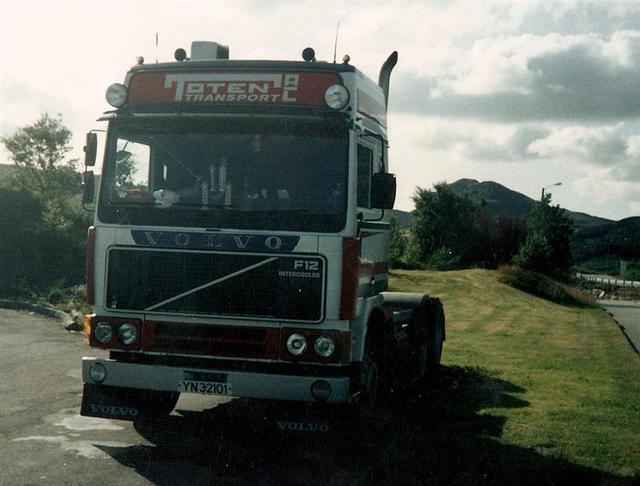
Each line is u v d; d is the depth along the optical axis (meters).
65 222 29.89
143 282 8.08
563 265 60.38
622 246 181.38
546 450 8.71
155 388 7.95
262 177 8.02
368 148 9.18
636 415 10.99
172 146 8.21
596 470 7.92
